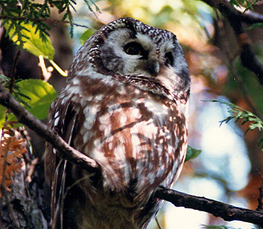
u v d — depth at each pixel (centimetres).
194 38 1374
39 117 771
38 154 855
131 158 726
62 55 1081
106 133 729
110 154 722
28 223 743
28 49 753
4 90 459
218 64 1433
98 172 636
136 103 766
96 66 827
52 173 760
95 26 1280
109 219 761
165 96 811
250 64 972
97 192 717
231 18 979
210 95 1493
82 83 792
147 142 740
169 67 860
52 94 746
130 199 736
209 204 625
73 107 758
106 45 851
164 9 1305
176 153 787
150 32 871
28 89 742
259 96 1258
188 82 891
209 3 1002
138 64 832
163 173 760
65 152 572
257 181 1474
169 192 690
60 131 757
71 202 743
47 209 784
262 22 973
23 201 756
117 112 745
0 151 536
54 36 1094
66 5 572
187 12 1312
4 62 847
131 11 1308
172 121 789
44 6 564
